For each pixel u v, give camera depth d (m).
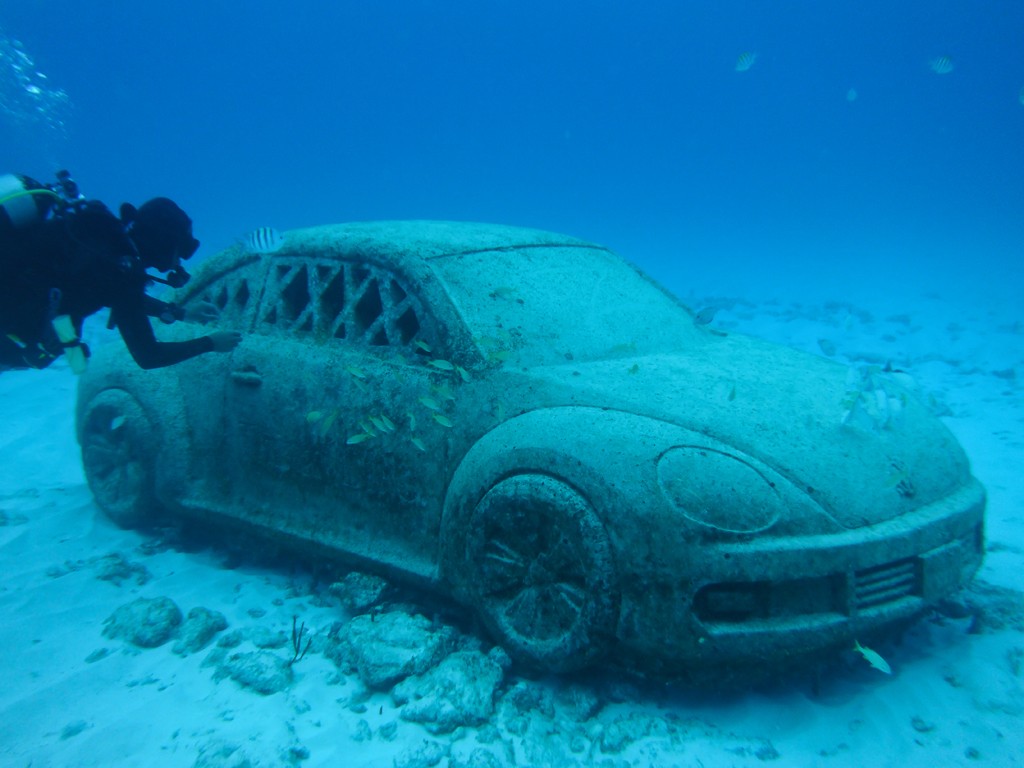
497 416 3.02
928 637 3.20
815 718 2.66
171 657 3.22
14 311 2.88
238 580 3.96
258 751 2.50
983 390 9.44
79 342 2.96
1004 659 2.98
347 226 4.09
